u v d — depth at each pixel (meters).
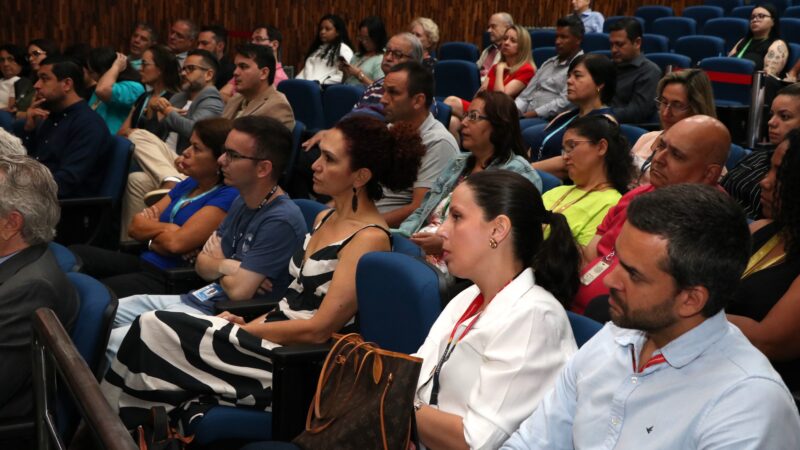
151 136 4.27
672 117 3.51
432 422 1.77
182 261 3.21
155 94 5.42
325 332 2.36
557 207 2.99
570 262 1.79
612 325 1.48
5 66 6.85
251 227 2.79
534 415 1.56
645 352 1.39
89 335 2.17
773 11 7.04
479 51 8.56
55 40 7.77
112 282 3.18
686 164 2.52
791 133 2.10
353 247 2.40
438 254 2.73
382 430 1.78
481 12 9.09
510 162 3.23
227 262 2.78
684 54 7.51
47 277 2.18
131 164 4.52
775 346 1.98
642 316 1.30
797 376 2.03
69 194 4.27
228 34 8.26
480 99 3.24
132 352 2.31
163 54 5.38
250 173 2.77
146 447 2.19
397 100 3.73
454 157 3.55
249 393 2.29
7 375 2.14
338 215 2.52
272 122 2.81
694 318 1.30
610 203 2.90
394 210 3.69
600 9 9.65
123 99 5.53
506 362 1.68
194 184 3.38
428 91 3.74
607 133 2.94
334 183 2.46
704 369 1.30
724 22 8.03
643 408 1.35
